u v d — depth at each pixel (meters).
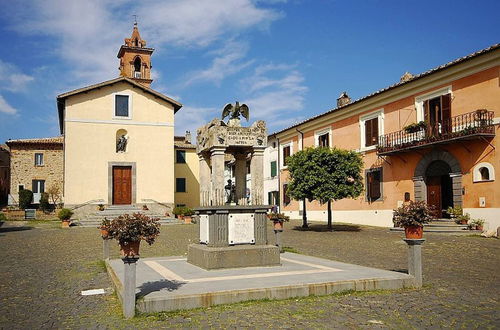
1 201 45.34
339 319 6.16
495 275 9.60
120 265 10.69
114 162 32.28
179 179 42.41
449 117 20.52
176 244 17.09
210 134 11.06
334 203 29.84
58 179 40.97
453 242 15.86
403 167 23.58
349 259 12.20
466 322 6.01
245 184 12.09
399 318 6.21
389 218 24.56
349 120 28.14
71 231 23.67
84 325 6.19
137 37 45.25
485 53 18.50
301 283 7.70
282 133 36.25
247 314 6.45
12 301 7.80
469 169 19.53
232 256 9.67
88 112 32.03
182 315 6.48
